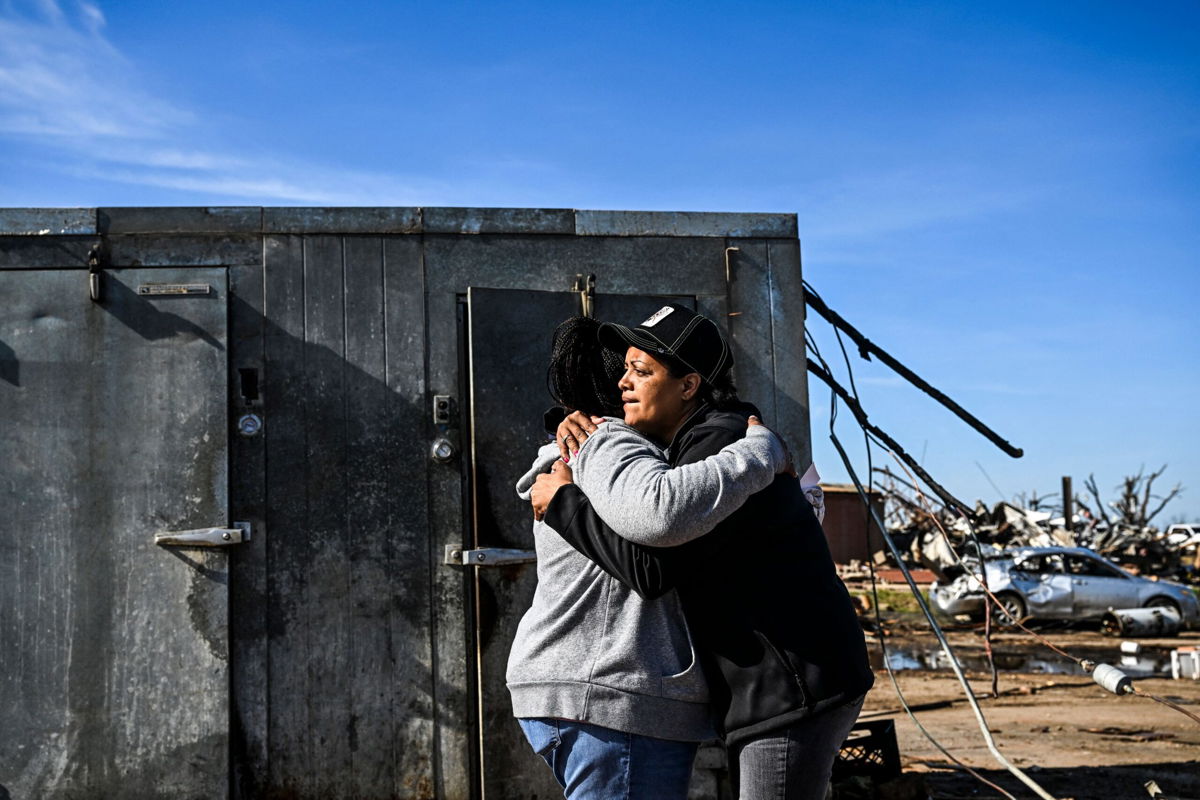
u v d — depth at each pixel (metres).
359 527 4.95
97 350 4.86
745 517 2.36
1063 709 9.50
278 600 4.86
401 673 4.90
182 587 4.79
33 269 4.86
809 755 2.32
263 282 5.01
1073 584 19.62
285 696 4.82
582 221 5.30
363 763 4.84
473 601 5.00
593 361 2.68
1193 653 12.02
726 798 5.00
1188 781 6.26
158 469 4.83
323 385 5.00
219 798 4.71
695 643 2.45
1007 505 24.28
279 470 4.92
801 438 5.39
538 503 2.48
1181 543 32.38
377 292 5.08
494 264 5.20
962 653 15.52
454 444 5.06
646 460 2.34
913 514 26.06
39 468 4.78
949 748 7.42
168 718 4.73
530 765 4.89
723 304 5.41
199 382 4.89
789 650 2.32
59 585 4.74
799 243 5.53
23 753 4.67
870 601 21.92
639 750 2.41
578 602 2.46
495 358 5.04
